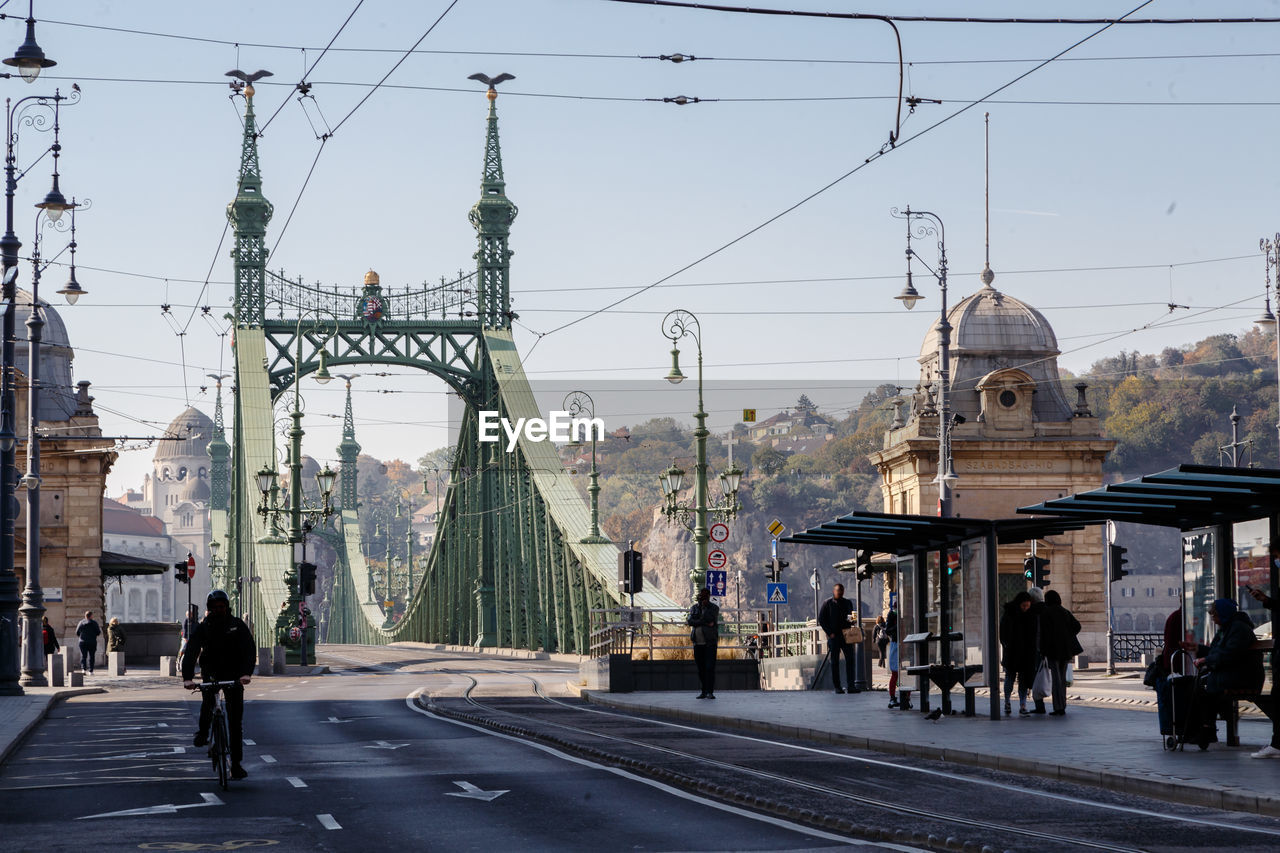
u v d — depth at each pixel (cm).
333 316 10862
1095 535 7475
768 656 5241
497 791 2025
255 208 10738
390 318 10962
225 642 2198
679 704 3806
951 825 1645
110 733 3259
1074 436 7538
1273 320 5628
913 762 2355
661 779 2156
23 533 8238
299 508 7712
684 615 5969
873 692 4278
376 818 1778
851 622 4262
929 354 8025
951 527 3044
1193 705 2306
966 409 7706
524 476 10569
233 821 1769
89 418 8362
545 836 1620
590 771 2278
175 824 1752
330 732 3150
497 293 11088
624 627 5025
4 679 4550
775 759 2408
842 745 2691
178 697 4891
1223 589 2439
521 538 10488
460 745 2777
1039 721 3003
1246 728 2773
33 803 1991
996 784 2052
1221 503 2377
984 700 3650
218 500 16712
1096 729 2772
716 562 5662
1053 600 3156
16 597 4594
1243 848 1470
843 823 1650
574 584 9144
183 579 7094
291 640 7569
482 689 5294
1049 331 7900
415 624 14162
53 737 3173
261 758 2548
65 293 6247
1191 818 1700
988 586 2989
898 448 7719
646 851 1509
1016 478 7531
